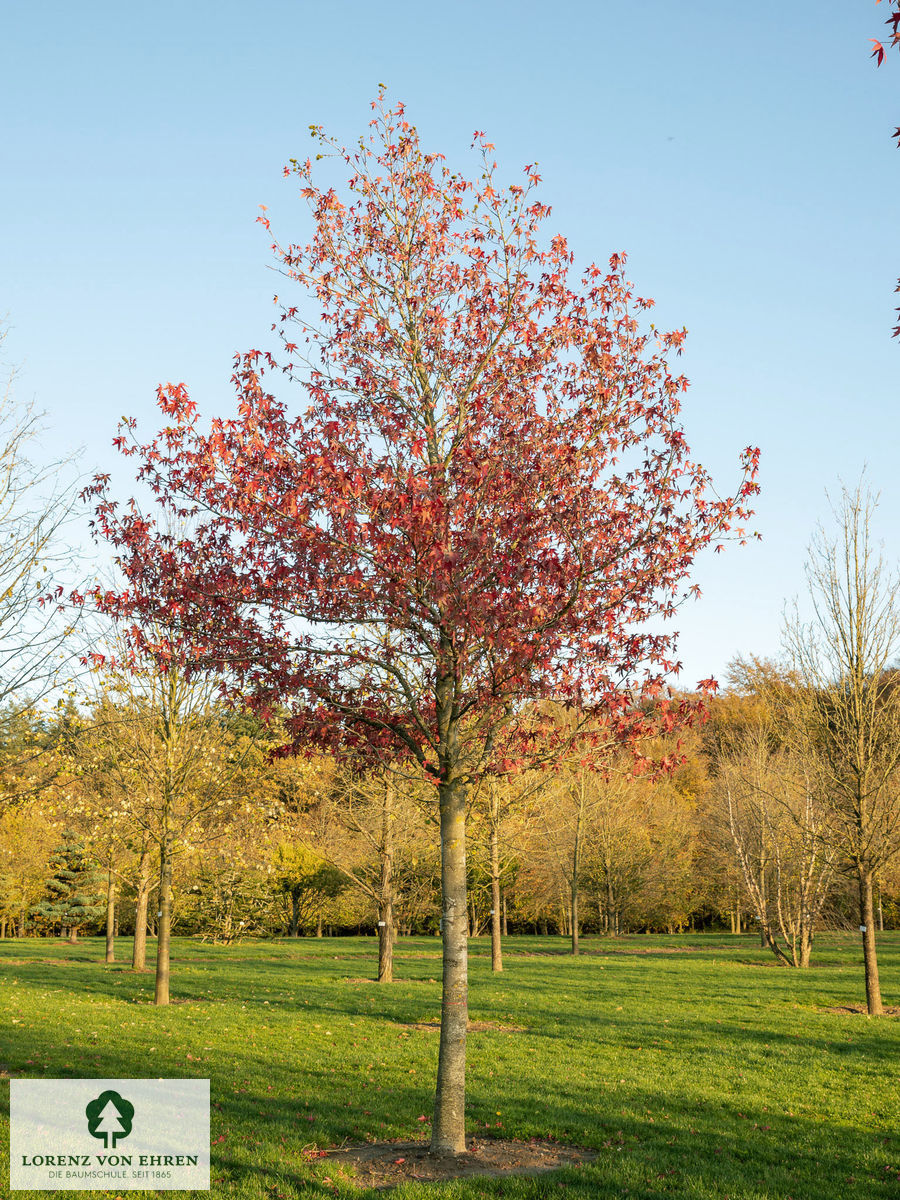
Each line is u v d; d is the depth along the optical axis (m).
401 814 23.66
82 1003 18.36
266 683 8.86
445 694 8.94
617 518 8.66
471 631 7.87
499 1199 7.14
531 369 9.76
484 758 8.77
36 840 41.25
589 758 9.37
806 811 23.80
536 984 22.38
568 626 8.27
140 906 26.00
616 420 9.14
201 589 8.53
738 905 46.59
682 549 8.52
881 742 20.06
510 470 8.75
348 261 10.09
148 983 22.19
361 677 9.40
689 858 46.28
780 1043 14.59
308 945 37.69
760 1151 8.73
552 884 44.66
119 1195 7.07
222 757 19.91
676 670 8.60
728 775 37.16
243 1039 14.31
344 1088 11.05
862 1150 8.80
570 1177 7.70
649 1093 11.05
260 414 8.92
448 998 8.60
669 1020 16.81
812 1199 7.40
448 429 9.88
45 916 41.78
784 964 29.39
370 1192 7.22
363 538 8.31
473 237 10.27
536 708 9.29
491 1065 12.66
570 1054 13.59
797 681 22.55
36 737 11.66
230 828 20.45
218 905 35.97
